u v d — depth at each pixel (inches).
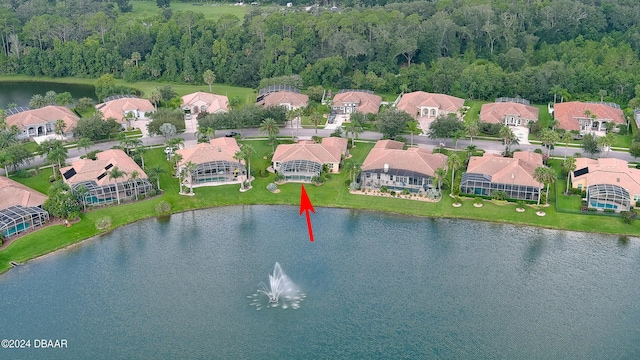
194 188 7273.6
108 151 7731.3
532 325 5039.4
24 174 7362.2
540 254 6003.9
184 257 5979.3
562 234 6328.7
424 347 4810.5
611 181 6806.1
